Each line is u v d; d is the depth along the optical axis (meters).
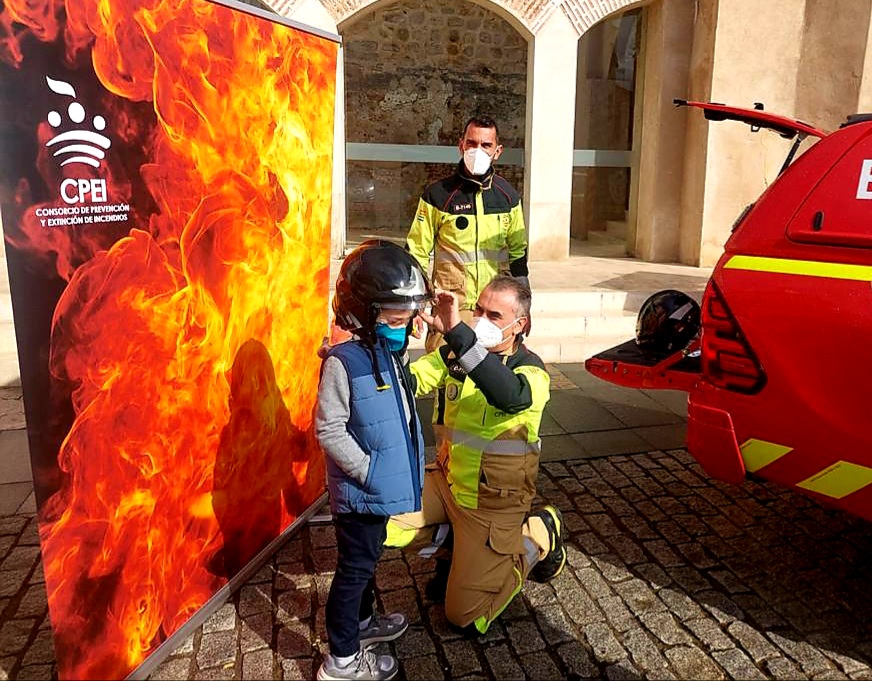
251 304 2.68
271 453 2.93
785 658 2.46
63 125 1.79
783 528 3.34
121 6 1.94
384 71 10.71
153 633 2.30
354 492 2.16
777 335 2.48
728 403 2.65
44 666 2.35
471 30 10.80
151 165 2.10
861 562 3.06
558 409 4.96
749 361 2.56
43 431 1.83
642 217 9.00
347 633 2.22
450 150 10.05
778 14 7.93
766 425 2.56
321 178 3.16
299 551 3.07
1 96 1.65
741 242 2.67
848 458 2.38
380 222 11.28
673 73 8.41
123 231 2.01
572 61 8.01
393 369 2.23
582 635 2.57
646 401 5.14
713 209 8.27
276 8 7.07
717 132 8.07
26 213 1.73
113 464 2.06
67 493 1.92
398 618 2.55
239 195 2.54
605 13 7.99
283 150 2.81
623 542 3.21
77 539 1.96
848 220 2.41
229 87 2.43
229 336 2.56
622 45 10.82
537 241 8.50
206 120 2.32
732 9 7.82
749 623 2.65
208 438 2.50
